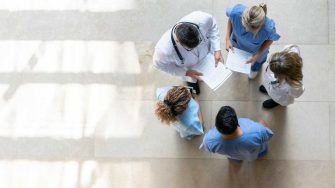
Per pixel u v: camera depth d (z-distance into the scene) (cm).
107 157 427
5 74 441
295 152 415
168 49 323
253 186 415
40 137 433
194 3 435
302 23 425
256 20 308
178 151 423
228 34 366
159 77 430
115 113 431
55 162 430
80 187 427
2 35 445
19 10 446
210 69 352
